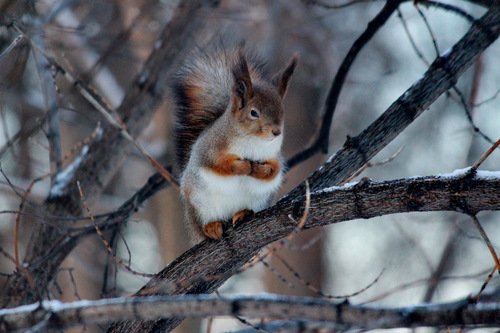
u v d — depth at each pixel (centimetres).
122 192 2270
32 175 1953
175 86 988
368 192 701
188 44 1298
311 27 2067
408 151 2353
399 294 2147
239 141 830
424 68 2409
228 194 837
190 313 532
